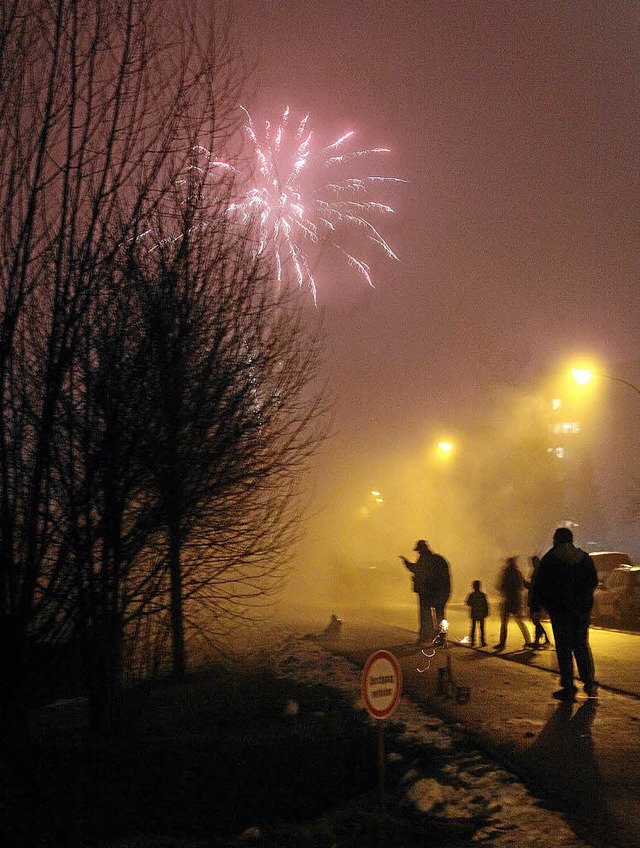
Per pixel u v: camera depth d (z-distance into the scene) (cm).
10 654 811
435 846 622
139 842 671
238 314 945
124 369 848
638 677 1324
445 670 1288
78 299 819
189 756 906
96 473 841
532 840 613
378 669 733
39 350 813
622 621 2659
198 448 916
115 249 843
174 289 880
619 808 680
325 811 736
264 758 888
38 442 806
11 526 804
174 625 1048
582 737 916
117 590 912
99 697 987
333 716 1091
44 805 752
